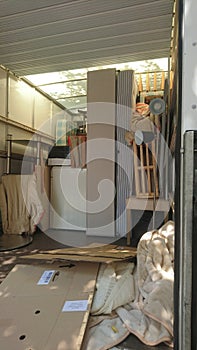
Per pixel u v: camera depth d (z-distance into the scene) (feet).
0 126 15.52
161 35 12.96
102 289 6.32
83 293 6.18
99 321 5.44
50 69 16.83
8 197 13.97
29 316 5.39
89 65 16.46
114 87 13.51
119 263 7.74
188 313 2.94
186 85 2.99
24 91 18.22
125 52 14.69
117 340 4.85
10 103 16.47
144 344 4.80
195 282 2.93
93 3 10.64
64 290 6.37
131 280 6.62
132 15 11.48
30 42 13.66
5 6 10.75
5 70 16.15
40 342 4.65
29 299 6.02
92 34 12.94
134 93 14.07
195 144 2.93
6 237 12.96
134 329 5.08
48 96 21.29
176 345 3.15
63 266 7.84
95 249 9.48
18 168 17.02
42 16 11.48
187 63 2.98
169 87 12.53
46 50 14.47
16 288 6.57
